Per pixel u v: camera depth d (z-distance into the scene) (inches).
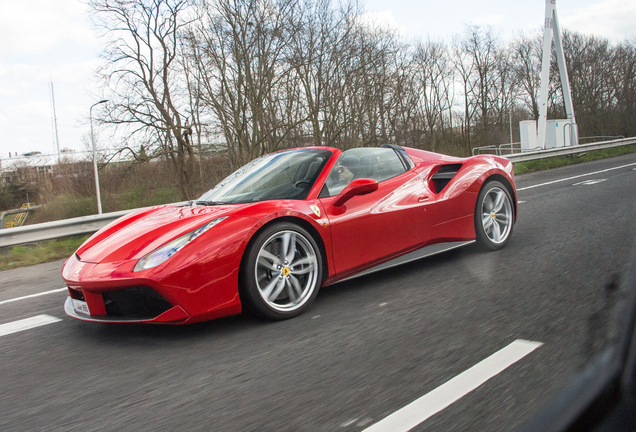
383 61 767.1
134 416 66.2
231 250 97.7
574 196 284.5
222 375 78.2
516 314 96.4
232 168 858.1
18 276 192.7
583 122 1456.7
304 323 102.2
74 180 1016.9
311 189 119.8
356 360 80.0
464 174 152.3
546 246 158.6
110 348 95.7
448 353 79.6
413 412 61.1
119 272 94.3
